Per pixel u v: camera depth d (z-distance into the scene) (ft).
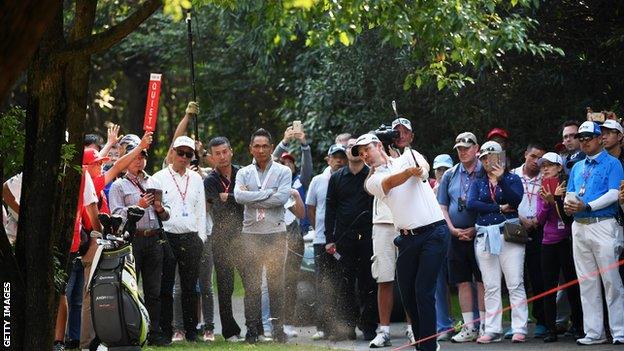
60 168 61.98
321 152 189.78
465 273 110.42
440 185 112.68
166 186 110.11
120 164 106.52
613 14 158.10
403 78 164.04
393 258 106.11
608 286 99.55
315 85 181.68
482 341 107.14
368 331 112.98
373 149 90.02
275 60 201.46
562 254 106.11
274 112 236.02
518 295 106.73
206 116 246.27
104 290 82.43
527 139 159.43
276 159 129.70
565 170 109.09
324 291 114.83
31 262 60.44
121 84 294.46
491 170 107.04
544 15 154.92
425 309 88.22
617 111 151.33
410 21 97.09
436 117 165.07
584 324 101.45
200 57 236.43
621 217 100.37
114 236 83.82
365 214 112.57
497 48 115.34
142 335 83.46
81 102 63.00
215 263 113.39
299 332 124.36
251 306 111.45
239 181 111.14
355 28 94.07
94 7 63.16
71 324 101.86
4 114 64.13
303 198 126.52
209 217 119.55
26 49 33.55
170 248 108.99
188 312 111.96
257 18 99.76
